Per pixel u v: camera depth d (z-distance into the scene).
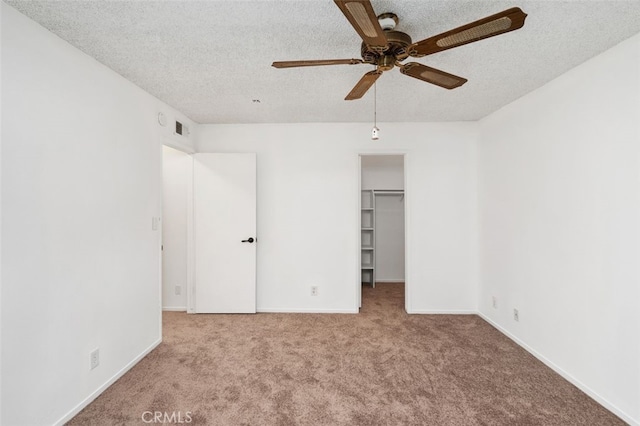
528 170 2.71
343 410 1.90
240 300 3.63
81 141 1.96
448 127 3.64
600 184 1.99
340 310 3.69
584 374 2.10
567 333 2.26
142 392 2.09
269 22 1.68
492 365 2.45
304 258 3.71
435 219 3.65
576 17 1.62
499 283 3.15
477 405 1.95
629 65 1.81
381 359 2.54
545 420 1.81
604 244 1.96
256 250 3.68
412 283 3.66
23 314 1.58
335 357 2.57
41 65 1.69
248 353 2.65
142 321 2.57
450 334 3.04
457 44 1.40
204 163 3.62
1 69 1.49
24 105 1.59
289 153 3.70
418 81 2.47
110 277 2.20
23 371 1.58
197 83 2.50
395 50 1.55
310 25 1.71
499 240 3.15
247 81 2.47
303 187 3.70
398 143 3.66
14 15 1.54
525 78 2.40
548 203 2.46
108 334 2.17
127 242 2.39
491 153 3.31
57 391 1.76
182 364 2.46
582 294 2.12
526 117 2.74
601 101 1.99
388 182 5.41
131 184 2.45
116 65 2.17
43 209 1.69
